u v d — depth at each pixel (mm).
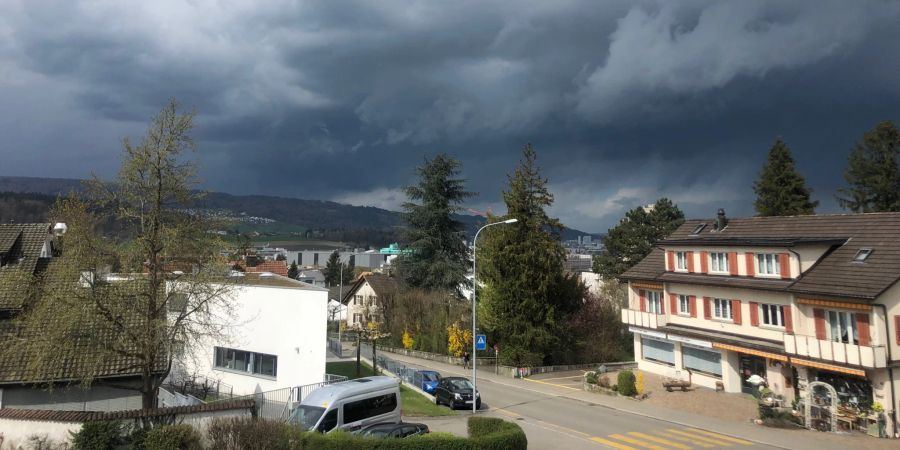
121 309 21516
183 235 22688
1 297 25844
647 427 26531
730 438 24344
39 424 17922
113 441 17141
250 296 31844
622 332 55062
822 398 26953
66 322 20719
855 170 51219
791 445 23000
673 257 39219
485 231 49344
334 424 19453
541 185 49125
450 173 62219
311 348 30328
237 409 19375
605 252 78625
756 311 32281
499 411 30500
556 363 48406
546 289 46438
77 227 20906
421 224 60969
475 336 30469
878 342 24875
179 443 16938
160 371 25672
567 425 26859
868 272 26422
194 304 23203
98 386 25125
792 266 30078
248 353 31984
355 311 74562
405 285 62688
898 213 29031
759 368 32812
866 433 24703
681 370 38406
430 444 17078
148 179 22172
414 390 36344
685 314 38000
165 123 22312
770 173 55750
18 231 35062
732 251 34250
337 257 138375
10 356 23984
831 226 31688
